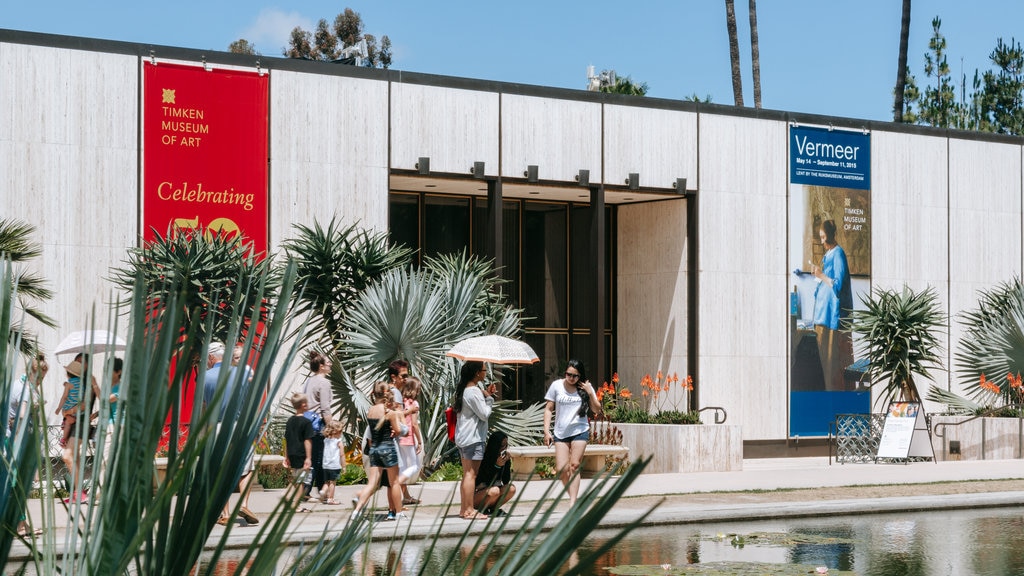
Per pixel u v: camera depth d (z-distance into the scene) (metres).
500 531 2.23
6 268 2.26
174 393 1.98
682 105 26.19
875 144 28.30
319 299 19.86
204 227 21.56
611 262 28.09
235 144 21.89
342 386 18.92
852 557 11.03
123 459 1.95
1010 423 24.48
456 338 19.22
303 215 22.41
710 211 26.41
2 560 2.13
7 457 2.19
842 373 27.56
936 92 48.12
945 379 29.03
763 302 26.88
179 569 2.01
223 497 2.08
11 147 20.27
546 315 27.64
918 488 17.33
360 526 2.69
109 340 2.16
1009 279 30.00
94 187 20.80
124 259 20.88
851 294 27.80
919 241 28.77
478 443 12.70
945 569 10.26
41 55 20.52
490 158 24.14
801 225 27.36
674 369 26.58
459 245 26.59
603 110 25.31
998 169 29.98
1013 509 15.89
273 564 2.16
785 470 21.00
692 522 13.96
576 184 24.88
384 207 23.09
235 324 2.17
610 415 22.20
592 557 2.03
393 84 23.31
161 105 21.33
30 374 2.34
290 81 22.41
